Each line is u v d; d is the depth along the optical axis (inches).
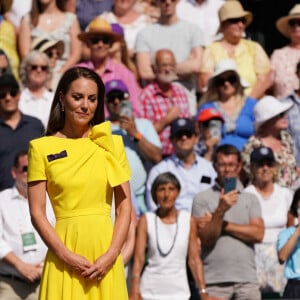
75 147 741.3
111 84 1286.9
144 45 1520.7
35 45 1480.1
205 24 1610.5
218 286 1139.9
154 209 1251.8
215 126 1354.6
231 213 1159.0
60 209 737.6
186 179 1274.6
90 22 1539.1
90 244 732.0
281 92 1549.0
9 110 1286.9
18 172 1092.5
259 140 1350.9
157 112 1423.5
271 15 1750.7
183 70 1497.3
